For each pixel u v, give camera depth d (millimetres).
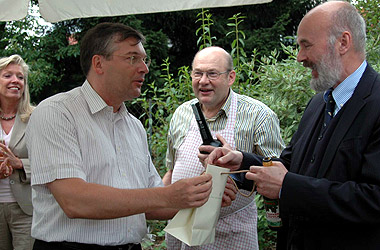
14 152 2803
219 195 1688
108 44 1762
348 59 1686
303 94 3660
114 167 1821
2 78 2832
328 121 1742
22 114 2895
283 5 11086
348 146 1587
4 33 10578
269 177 1655
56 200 1646
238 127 2373
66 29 10992
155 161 4320
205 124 2123
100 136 1796
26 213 2770
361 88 1643
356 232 1567
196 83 2416
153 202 1583
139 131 2131
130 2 2205
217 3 2029
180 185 1576
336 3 1704
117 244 1799
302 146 1871
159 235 3951
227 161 1941
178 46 12062
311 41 1682
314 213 1565
